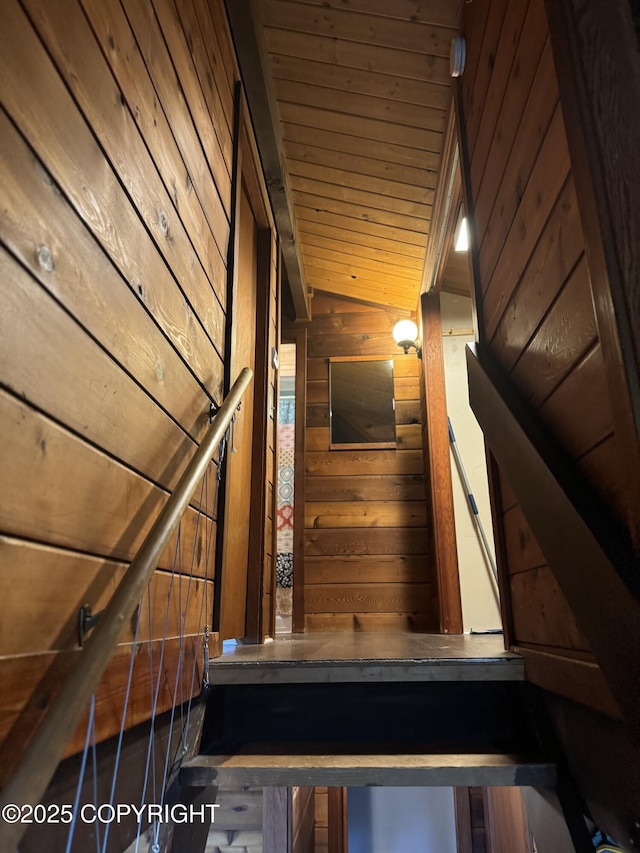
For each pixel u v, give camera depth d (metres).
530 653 1.55
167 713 1.30
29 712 0.73
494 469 1.90
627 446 0.92
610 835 1.15
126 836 1.03
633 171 0.96
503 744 1.53
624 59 1.00
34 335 0.78
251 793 2.50
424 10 2.20
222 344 1.90
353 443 4.02
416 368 4.14
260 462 2.73
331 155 2.98
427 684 1.64
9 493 0.71
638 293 0.92
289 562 4.81
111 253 1.05
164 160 1.38
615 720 1.10
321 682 1.58
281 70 2.55
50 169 0.84
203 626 1.60
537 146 1.38
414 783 1.34
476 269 2.01
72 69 0.93
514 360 1.62
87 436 0.93
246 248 2.79
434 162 2.85
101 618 0.82
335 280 4.11
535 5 1.37
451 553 3.36
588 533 1.02
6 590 0.69
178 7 1.57
